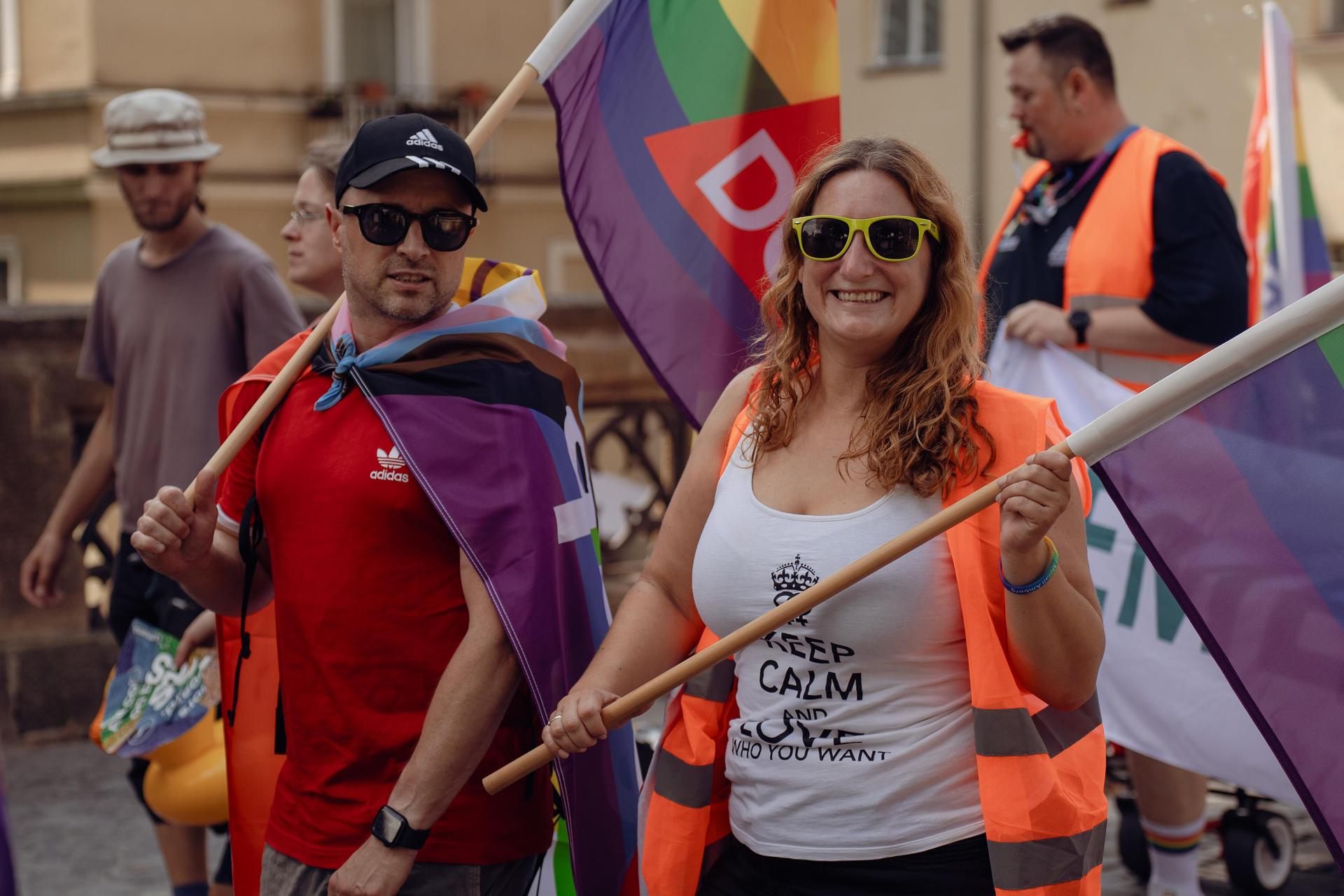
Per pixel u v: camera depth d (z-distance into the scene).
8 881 2.84
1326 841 2.38
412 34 19.80
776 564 2.49
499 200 20.30
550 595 2.79
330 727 2.80
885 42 19.53
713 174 3.48
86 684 6.43
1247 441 2.35
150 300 4.45
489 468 2.79
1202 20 15.40
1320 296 2.30
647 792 2.76
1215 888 4.61
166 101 4.35
